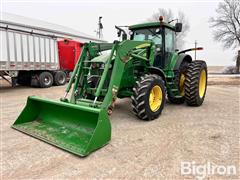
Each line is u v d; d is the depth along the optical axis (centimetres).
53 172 230
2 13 1614
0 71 950
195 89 515
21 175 226
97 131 279
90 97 415
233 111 489
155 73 466
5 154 274
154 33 514
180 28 547
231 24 2664
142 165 242
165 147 289
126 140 315
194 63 538
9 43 920
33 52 1032
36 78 1058
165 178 215
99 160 255
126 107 544
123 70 381
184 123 396
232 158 254
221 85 1120
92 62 405
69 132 322
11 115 483
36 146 297
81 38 1928
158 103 429
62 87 1098
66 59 1244
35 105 389
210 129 359
